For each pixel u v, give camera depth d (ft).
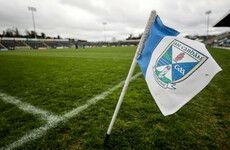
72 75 16.14
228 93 10.02
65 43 179.42
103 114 7.39
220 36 120.88
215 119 6.84
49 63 26.17
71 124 6.57
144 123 6.56
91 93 10.34
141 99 9.17
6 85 12.47
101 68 20.42
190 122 6.61
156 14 4.05
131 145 5.26
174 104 3.29
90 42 214.90
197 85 3.05
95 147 5.20
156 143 5.35
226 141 5.41
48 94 10.23
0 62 28.04
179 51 3.33
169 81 3.40
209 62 2.95
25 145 5.35
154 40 3.88
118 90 10.92
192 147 5.16
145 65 4.02
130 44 217.56
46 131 6.11
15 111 7.81
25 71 18.74
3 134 5.94
